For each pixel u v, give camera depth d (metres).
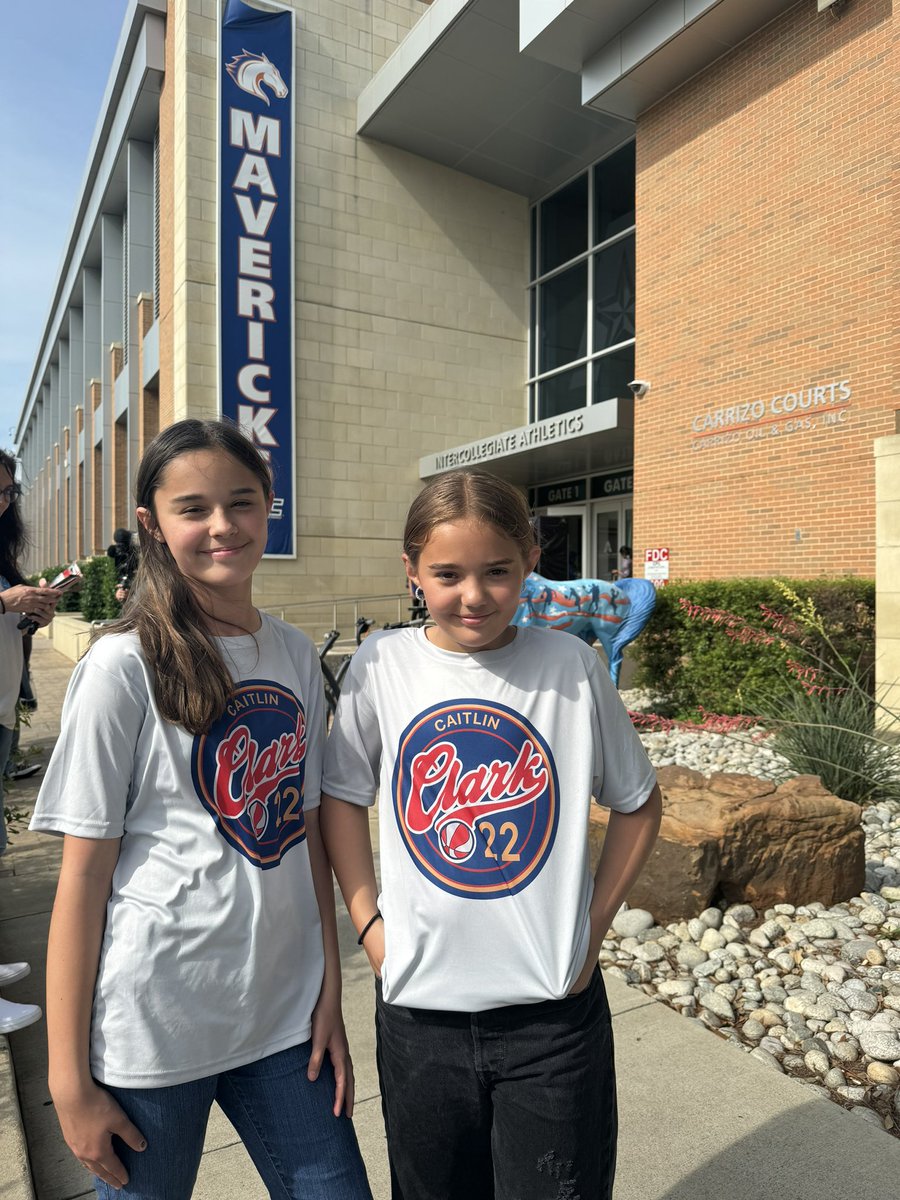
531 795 1.25
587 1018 1.21
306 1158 1.24
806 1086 2.22
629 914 3.33
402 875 1.25
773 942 3.15
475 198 16.44
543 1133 1.15
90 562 20.44
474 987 1.18
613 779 1.36
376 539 15.37
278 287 14.16
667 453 10.54
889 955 2.99
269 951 1.23
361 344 15.20
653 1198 1.81
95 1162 1.11
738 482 9.58
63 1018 1.10
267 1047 1.23
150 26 15.19
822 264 8.56
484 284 16.59
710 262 9.87
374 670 1.38
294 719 1.32
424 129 14.78
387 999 1.22
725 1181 1.85
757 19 8.95
